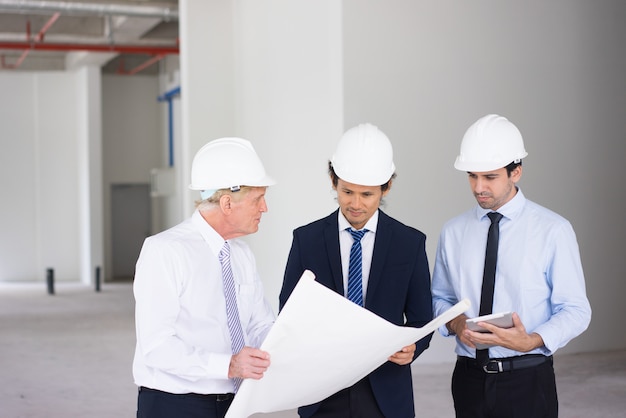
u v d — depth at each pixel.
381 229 2.94
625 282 8.31
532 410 2.95
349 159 2.81
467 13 7.72
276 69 9.09
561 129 8.04
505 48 7.83
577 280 2.98
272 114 9.24
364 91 7.49
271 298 9.38
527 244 3.03
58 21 14.94
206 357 2.48
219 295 2.67
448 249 3.23
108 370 8.25
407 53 7.58
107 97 19.00
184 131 10.63
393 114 7.55
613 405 6.15
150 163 19.34
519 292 3.02
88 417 6.37
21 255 18.44
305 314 2.32
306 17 8.20
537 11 7.93
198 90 10.50
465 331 2.78
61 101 18.44
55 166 18.50
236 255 2.81
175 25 15.53
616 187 8.26
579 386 6.76
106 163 19.05
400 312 2.91
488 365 2.96
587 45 8.12
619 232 8.29
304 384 2.54
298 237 3.03
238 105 10.49
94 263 17.69
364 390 2.89
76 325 11.62
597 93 8.17
